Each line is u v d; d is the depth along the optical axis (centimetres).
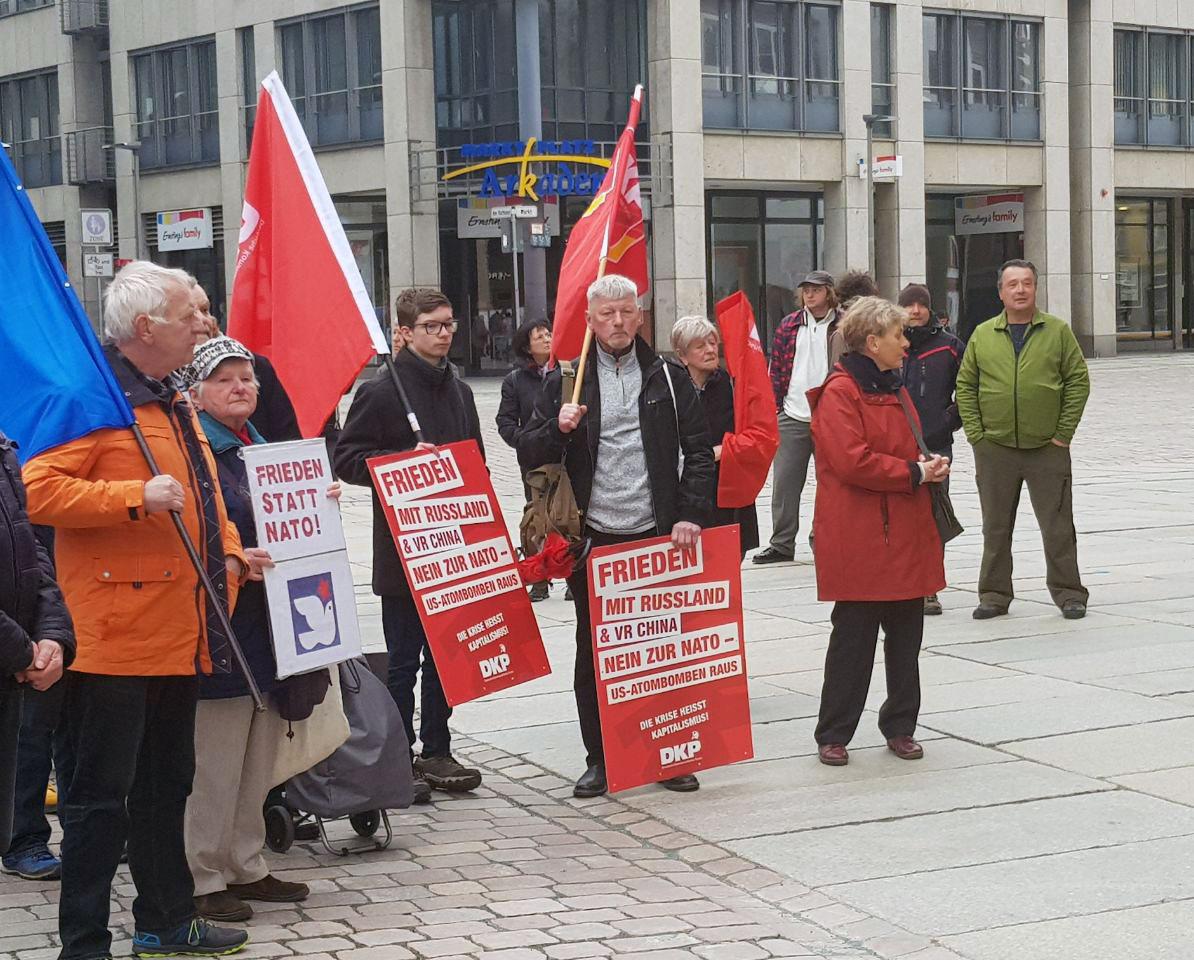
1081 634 915
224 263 4216
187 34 4200
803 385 1181
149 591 441
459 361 3922
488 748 729
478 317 3903
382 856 575
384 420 650
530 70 3509
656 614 644
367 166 3822
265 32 4000
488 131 3728
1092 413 2547
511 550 649
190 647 449
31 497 425
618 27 3728
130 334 451
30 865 554
